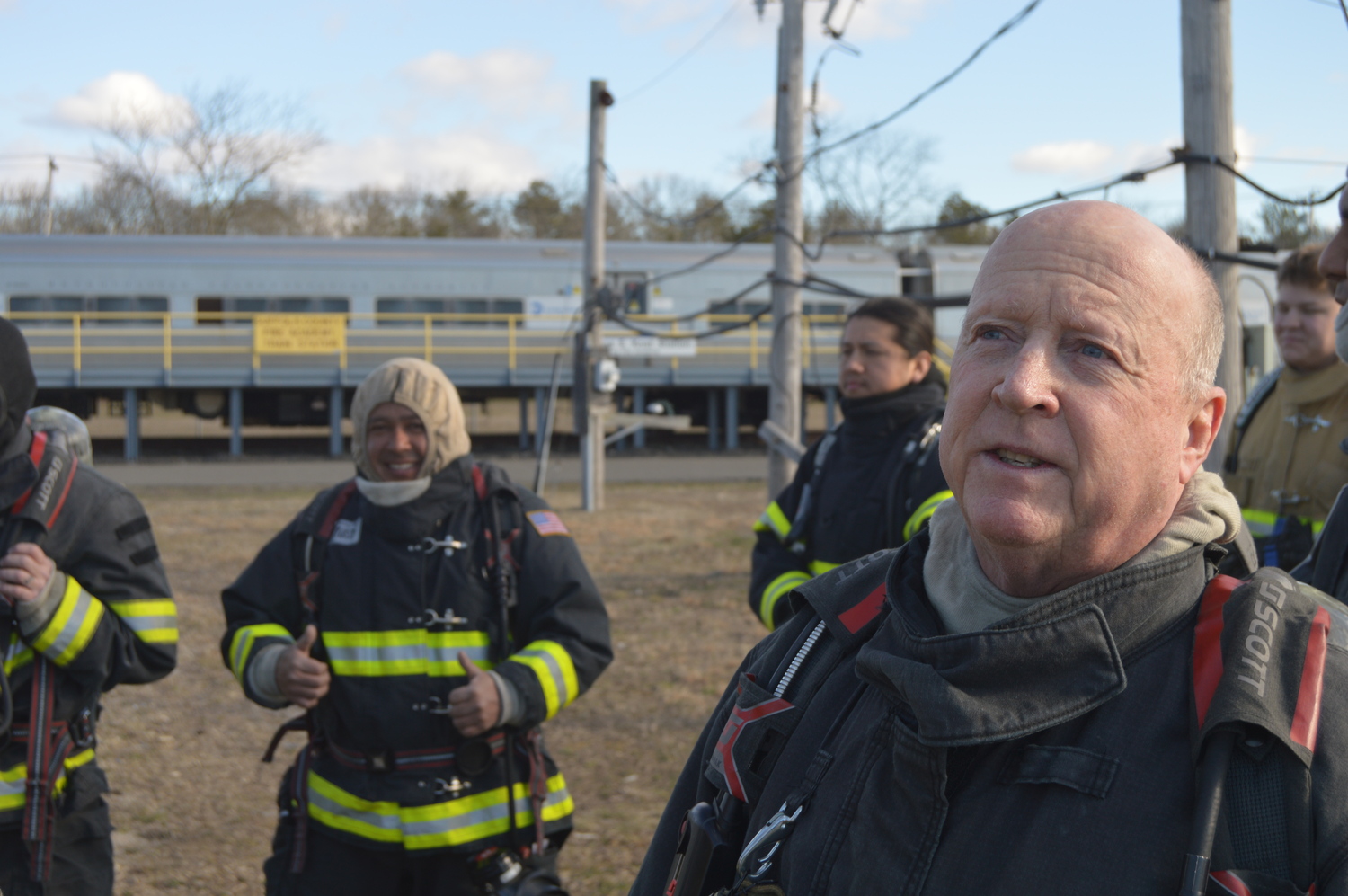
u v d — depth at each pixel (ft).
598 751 16.80
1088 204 3.43
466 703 7.66
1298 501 9.96
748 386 77.56
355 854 7.99
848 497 9.86
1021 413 3.22
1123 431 3.19
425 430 8.24
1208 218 14.49
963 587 3.58
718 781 4.12
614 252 74.08
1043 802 3.10
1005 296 3.34
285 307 70.59
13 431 8.05
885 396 9.84
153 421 112.88
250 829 14.40
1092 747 3.11
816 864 3.46
